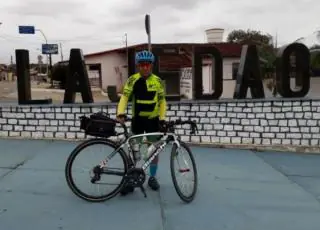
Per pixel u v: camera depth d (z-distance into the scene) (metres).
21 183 5.13
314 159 7.16
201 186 5.36
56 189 4.93
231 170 6.24
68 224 3.93
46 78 59.94
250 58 8.19
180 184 4.64
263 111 7.81
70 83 8.12
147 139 4.64
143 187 4.80
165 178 5.55
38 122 7.92
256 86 8.20
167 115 7.86
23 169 5.78
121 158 4.53
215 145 7.79
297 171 6.34
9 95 28.03
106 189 4.61
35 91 32.41
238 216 4.34
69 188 4.95
